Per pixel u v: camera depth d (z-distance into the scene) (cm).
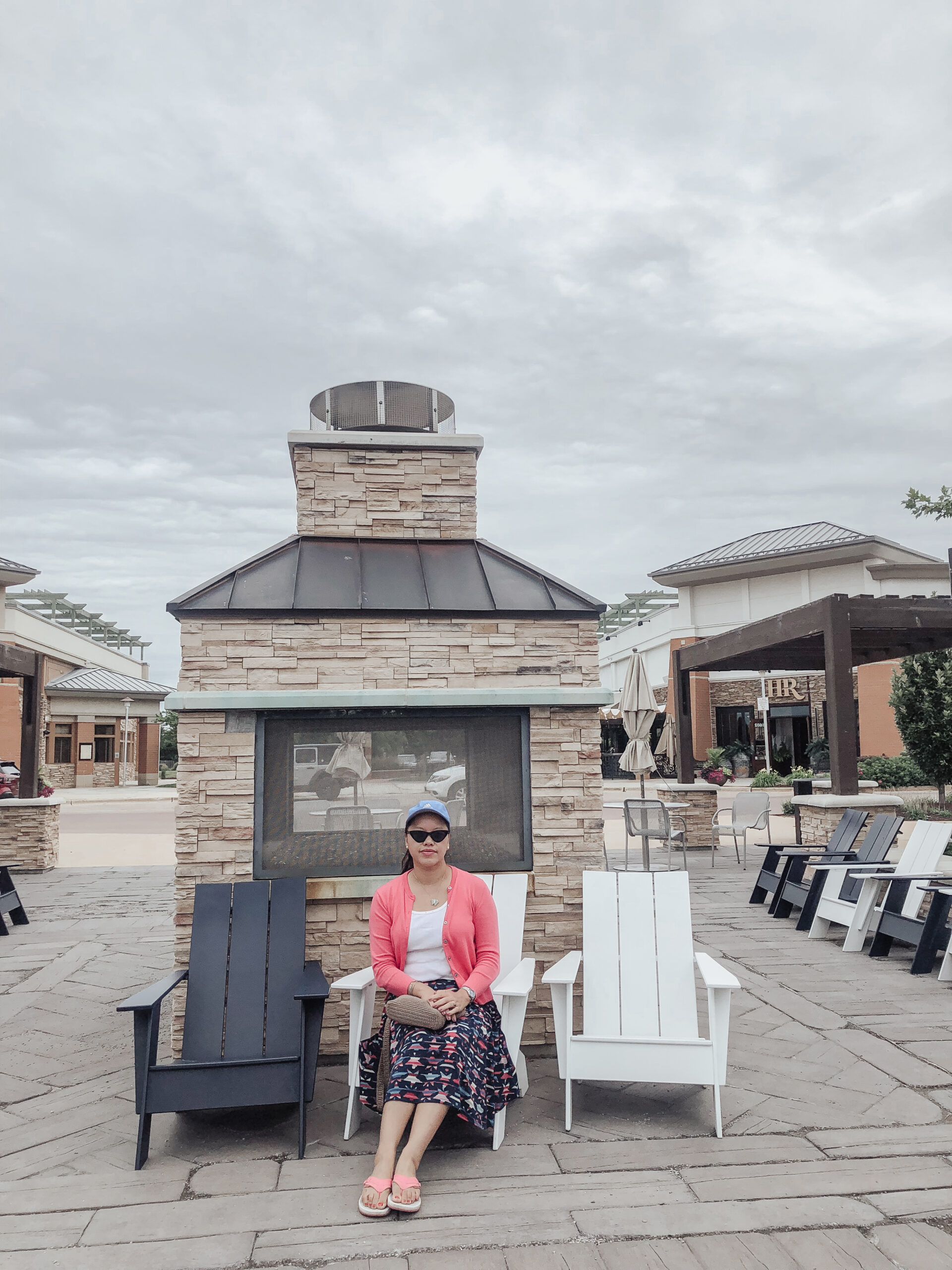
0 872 749
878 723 2391
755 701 2786
